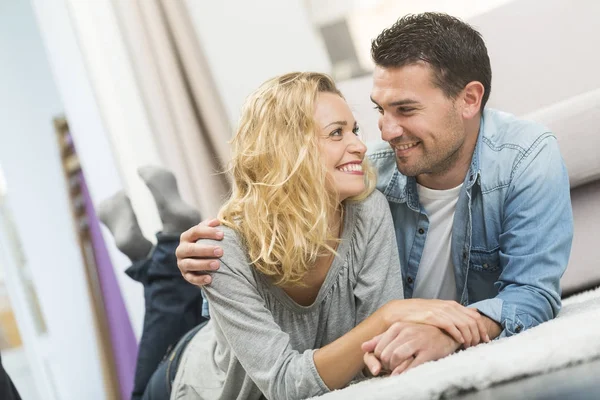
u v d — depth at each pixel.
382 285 1.32
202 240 1.25
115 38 2.76
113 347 2.76
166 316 1.92
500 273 1.44
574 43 1.92
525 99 1.93
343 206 1.33
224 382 1.38
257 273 1.27
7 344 2.72
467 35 1.35
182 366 1.54
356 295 1.31
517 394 0.88
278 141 1.26
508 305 1.24
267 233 1.24
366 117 1.97
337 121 1.26
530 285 1.30
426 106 1.32
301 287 1.31
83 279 2.89
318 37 2.96
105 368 2.73
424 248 1.49
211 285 1.24
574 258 1.66
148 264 1.97
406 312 1.17
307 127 1.25
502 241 1.39
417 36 1.31
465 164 1.42
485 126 1.43
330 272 1.30
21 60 2.92
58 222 2.89
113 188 2.71
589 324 1.03
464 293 1.46
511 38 1.97
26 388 2.73
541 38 1.95
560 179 1.35
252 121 1.29
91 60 2.73
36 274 2.85
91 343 2.88
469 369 0.98
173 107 2.75
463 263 1.44
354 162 1.28
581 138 1.61
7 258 2.75
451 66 1.32
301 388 1.17
